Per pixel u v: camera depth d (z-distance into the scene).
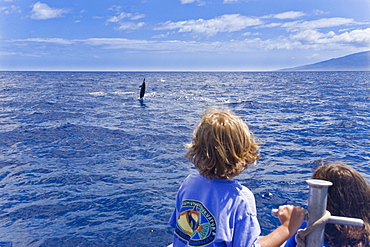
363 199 1.95
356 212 1.94
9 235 5.42
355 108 23.22
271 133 14.02
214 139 1.73
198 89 50.16
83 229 5.59
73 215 6.12
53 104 27.70
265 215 5.99
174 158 10.12
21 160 9.97
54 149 11.42
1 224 5.81
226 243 1.67
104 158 10.22
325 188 1.59
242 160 1.74
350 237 1.93
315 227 1.61
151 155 10.54
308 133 13.97
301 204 6.45
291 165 9.11
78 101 30.55
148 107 25.91
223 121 1.77
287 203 6.51
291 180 7.83
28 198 6.96
